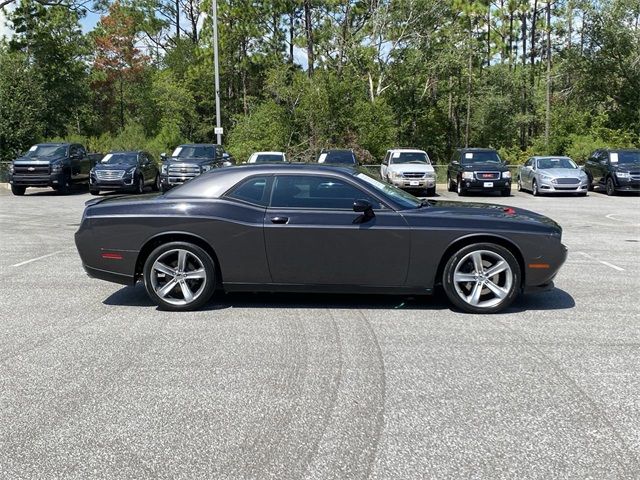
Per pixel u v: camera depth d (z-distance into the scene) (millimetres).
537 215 7086
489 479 3338
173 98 48844
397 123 44656
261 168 6883
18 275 8836
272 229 6578
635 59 40188
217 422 4047
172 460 3562
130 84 61125
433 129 47188
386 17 40188
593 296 7527
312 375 4867
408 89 44312
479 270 6633
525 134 47906
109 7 36000
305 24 45438
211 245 6656
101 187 23984
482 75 46969
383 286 6633
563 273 8938
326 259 6582
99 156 28484
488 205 7336
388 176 24797
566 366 5074
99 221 6840
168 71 51281
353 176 6766
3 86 37938
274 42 50188
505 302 6625
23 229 13805
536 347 5562
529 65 49906
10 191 26328
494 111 46062
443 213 6684
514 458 3564
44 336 5930
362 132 34750
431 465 3484
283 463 3516
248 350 5480
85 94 45156
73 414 4191
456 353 5395
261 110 35562
